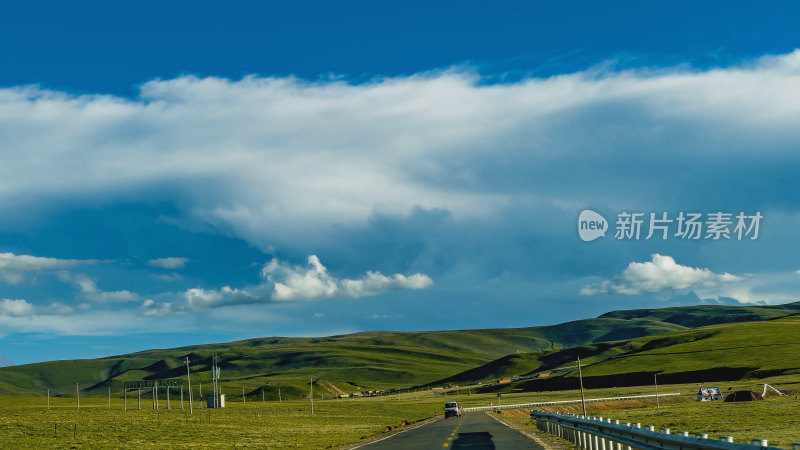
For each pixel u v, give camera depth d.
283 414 133.25
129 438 71.19
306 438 62.34
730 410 82.75
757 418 59.34
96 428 86.94
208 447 52.94
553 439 36.81
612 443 23.34
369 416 130.12
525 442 35.53
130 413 122.69
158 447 55.62
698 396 139.38
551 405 150.25
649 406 138.38
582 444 29.69
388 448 36.09
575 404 149.75
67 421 97.19
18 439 70.56
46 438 71.94
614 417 86.75
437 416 122.00
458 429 56.50
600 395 186.00
